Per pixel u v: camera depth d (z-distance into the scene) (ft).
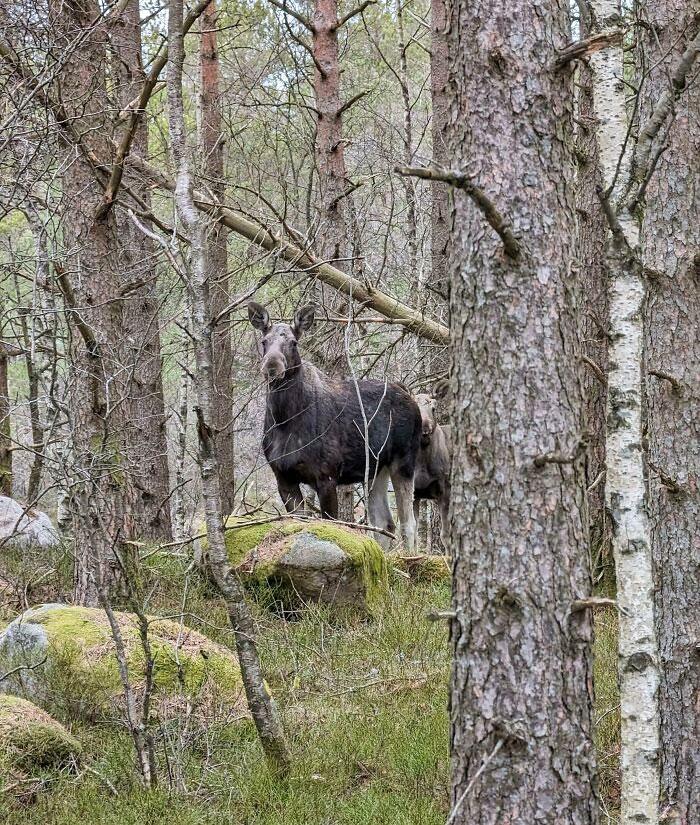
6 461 56.44
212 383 23.93
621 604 18.75
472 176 18.34
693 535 26.91
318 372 51.49
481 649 18.06
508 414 17.94
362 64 91.30
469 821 18.08
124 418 35.29
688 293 27.71
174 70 23.97
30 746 25.30
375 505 57.16
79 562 34.86
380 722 28.81
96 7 37.78
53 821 22.98
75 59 36.06
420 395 60.03
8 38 35.17
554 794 17.69
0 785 23.93
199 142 53.62
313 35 58.95
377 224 83.20
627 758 18.58
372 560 42.34
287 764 25.31
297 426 48.96
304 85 85.87
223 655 31.04
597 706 29.45
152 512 61.77
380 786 25.54
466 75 18.48
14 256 35.88
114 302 36.47
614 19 20.17
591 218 42.34
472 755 18.15
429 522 81.71
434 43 60.64
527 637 17.75
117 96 43.73
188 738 27.25
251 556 40.98
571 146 18.86
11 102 34.63
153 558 42.88
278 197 75.10
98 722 28.48
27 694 29.48
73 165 36.17
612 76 20.21
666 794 26.50
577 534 18.02
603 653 33.47
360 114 85.87
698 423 27.30
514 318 17.99
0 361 56.29
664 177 27.99
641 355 19.11
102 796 24.23
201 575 41.68
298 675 32.81
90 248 36.04
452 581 18.74
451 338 18.94
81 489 27.53
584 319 42.86
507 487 17.90
